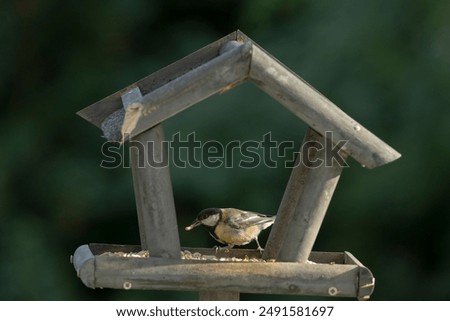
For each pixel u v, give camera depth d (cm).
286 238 728
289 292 712
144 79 823
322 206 721
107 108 820
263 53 693
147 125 705
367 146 706
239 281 713
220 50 827
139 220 794
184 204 1333
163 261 718
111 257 718
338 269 714
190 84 696
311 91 702
